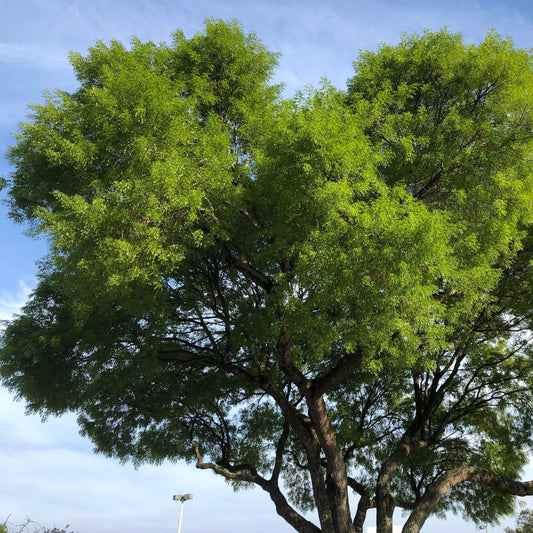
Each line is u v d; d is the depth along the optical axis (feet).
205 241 31.24
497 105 34.96
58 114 34.47
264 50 42.14
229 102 40.34
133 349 41.01
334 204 27.43
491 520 50.60
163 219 28.86
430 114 36.29
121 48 36.22
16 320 44.57
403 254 26.63
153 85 31.19
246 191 33.40
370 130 35.94
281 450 47.19
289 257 32.32
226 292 43.57
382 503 40.86
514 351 46.68
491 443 49.98
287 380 50.78
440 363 44.96
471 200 32.60
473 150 33.94
